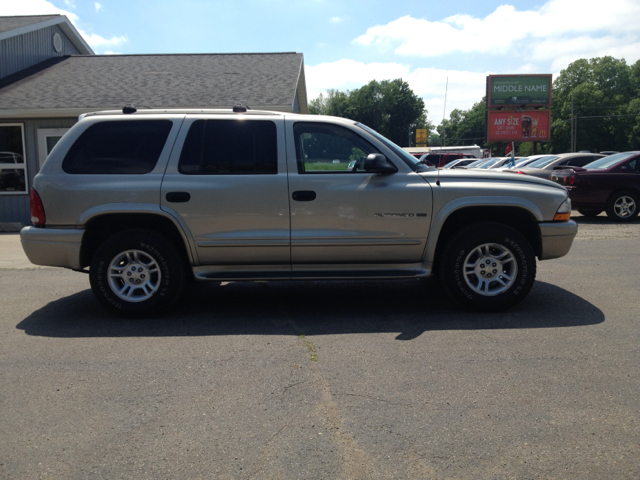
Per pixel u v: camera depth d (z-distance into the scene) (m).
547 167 15.03
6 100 13.77
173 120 4.95
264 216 4.82
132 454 2.60
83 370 3.68
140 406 3.11
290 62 17.69
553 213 4.90
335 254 4.91
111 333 4.55
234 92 14.70
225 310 5.27
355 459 2.53
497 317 4.83
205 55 18.84
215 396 3.23
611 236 9.88
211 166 4.87
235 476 2.41
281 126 4.94
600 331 4.37
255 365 3.73
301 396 3.21
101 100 13.97
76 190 4.79
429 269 4.96
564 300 5.38
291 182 4.81
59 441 2.73
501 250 4.93
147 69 16.88
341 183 4.83
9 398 3.24
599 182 11.98
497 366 3.64
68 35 19.59
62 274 7.41
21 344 4.27
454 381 3.40
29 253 4.87
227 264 4.95
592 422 2.85
